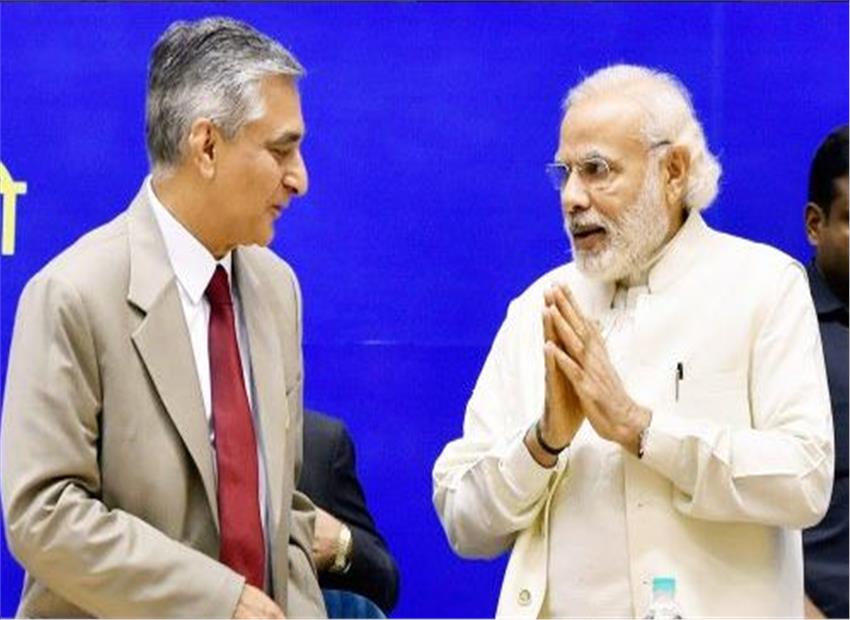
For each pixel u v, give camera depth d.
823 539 4.96
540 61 5.62
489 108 5.62
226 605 3.49
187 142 3.69
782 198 5.57
